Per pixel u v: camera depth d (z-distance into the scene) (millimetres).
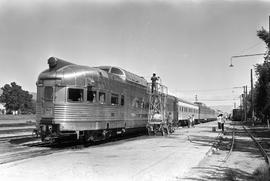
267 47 31062
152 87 27609
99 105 17906
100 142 20250
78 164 11383
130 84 22781
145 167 11219
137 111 24219
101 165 11359
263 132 37344
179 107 41438
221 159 14422
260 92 42156
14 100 84812
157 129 27375
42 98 16422
